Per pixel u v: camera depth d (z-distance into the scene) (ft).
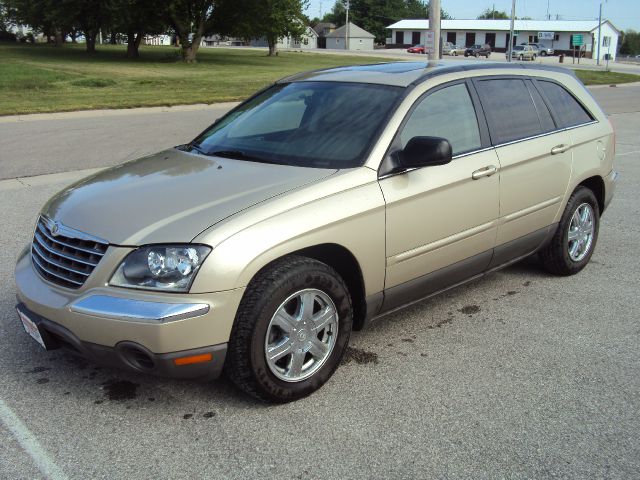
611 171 19.06
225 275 10.14
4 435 10.49
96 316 10.12
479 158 14.28
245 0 136.05
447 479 9.49
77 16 146.41
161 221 10.58
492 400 11.66
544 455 10.06
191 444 10.27
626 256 20.15
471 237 14.29
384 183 12.31
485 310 15.84
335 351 11.94
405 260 12.89
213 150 14.06
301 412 11.21
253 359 10.65
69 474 9.54
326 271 11.45
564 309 15.92
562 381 12.37
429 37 61.31
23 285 11.51
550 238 17.17
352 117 13.34
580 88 18.49
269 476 9.52
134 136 43.24
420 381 12.32
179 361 10.11
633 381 12.39
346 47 328.49
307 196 11.32
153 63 131.23
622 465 9.84
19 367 12.69
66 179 30.30
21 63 120.26
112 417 11.02
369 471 9.65
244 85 82.69
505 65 16.33
